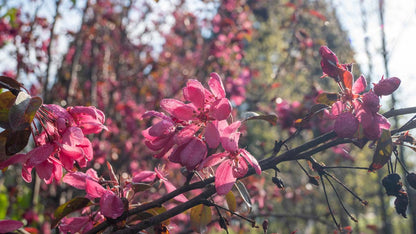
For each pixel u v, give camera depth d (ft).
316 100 6.07
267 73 32.32
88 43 23.15
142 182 6.08
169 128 5.07
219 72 23.26
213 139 4.93
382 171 24.79
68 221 6.07
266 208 20.70
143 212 5.83
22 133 4.75
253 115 5.45
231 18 25.44
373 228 23.84
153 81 26.30
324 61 5.80
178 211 5.39
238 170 5.16
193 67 27.91
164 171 6.51
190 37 30.66
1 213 18.20
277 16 31.17
